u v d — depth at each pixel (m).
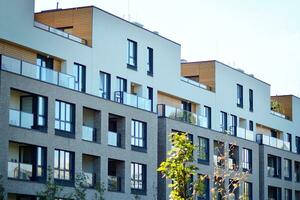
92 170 57.91
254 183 81.94
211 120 75.19
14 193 49.78
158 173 65.69
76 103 55.47
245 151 80.94
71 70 56.69
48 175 51.12
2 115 48.78
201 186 30.81
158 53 67.06
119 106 60.12
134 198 60.22
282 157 89.50
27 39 53.03
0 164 48.56
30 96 51.97
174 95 69.25
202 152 71.50
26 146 52.06
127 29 63.03
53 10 60.91
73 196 53.19
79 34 59.47
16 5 52.19
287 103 96.00
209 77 77.00
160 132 66.19
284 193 89.38
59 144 53.53
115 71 61.16
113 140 59.62
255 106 85.00
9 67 49.97
